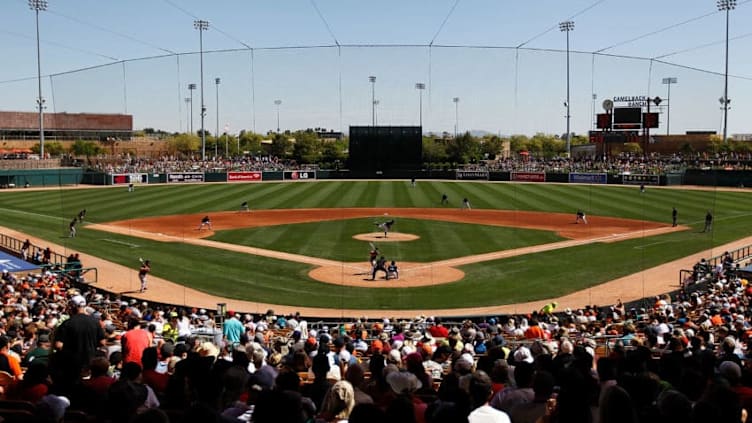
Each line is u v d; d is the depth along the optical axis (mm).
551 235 47406
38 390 8750
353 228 50750
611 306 27891
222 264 37500
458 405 6754
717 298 24328
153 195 72688
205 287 32281
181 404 8172
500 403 8273
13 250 39844
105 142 76250
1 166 81438
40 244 43375
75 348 11438
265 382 10031
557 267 36812
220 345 16031
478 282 33438
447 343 15820
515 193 73938
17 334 15945
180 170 86812
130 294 30750
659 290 31516
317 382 9594
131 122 62000
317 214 59219
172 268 36406
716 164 71938
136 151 82062
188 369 8180
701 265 32344
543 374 7922
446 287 32469
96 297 26844
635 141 78625
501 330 21172
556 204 64625
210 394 8016
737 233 47656
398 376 9102
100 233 48219
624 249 41938
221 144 108500
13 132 121438
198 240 45281
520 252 41094
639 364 9461
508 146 92688
